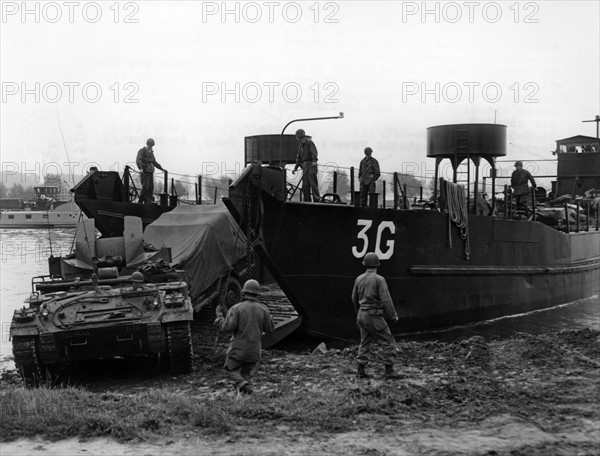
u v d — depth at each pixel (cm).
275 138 1714
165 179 1958
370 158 1441
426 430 640
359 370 877
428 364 950
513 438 611
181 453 580
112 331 960
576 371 869
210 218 1457
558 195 2462
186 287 1080
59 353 965
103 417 650
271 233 1252
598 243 2291
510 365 919
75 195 1825
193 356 1128
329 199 1501
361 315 870
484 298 1648
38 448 597
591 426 646
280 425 659
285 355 1117
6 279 2652
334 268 1340
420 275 1472
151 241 1433
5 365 1221
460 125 1638
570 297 2045
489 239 1667
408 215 1442
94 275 1045
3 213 6141
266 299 1712
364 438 618
